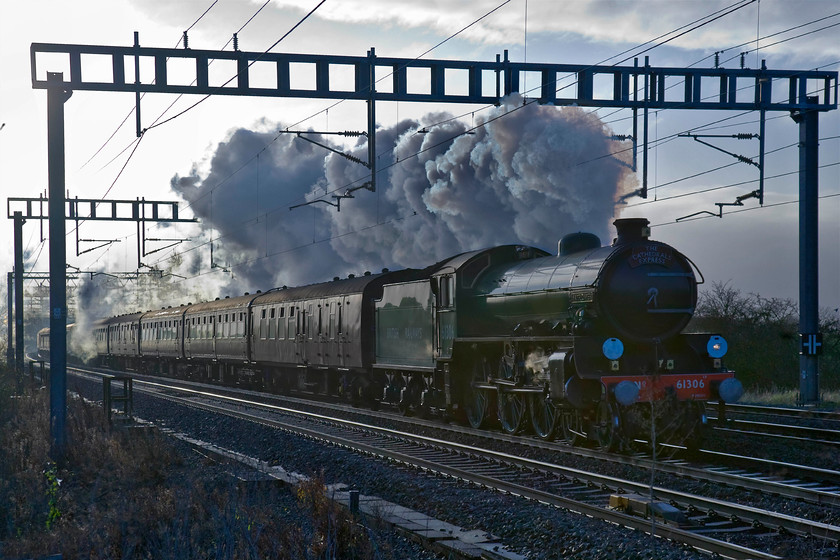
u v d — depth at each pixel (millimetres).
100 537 8891
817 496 9680
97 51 15875
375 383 23188
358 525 8594
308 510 9664
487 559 7777
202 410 22938
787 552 7715
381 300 22375
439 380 19062
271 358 30453
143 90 16188
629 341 14164
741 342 26547
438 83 17953
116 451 13984
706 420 13641
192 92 16531
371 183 17875
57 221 15102
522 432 16281
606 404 13383
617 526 8773
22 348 39219
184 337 41188
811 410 19297
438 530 8789
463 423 19094
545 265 16047
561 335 14484
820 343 22062
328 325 25391
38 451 14508
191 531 8656
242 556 7832
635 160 19500
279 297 30062
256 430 18125
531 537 8672
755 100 20594
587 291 13977
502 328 17141
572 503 9672
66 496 11461
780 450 13703
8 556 8328
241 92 16812
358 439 16469
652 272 14242
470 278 18078
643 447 14211
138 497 10578
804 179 22312
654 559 7484
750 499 10148
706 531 8500
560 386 13766
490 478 11297
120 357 56438
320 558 7969
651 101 19406
